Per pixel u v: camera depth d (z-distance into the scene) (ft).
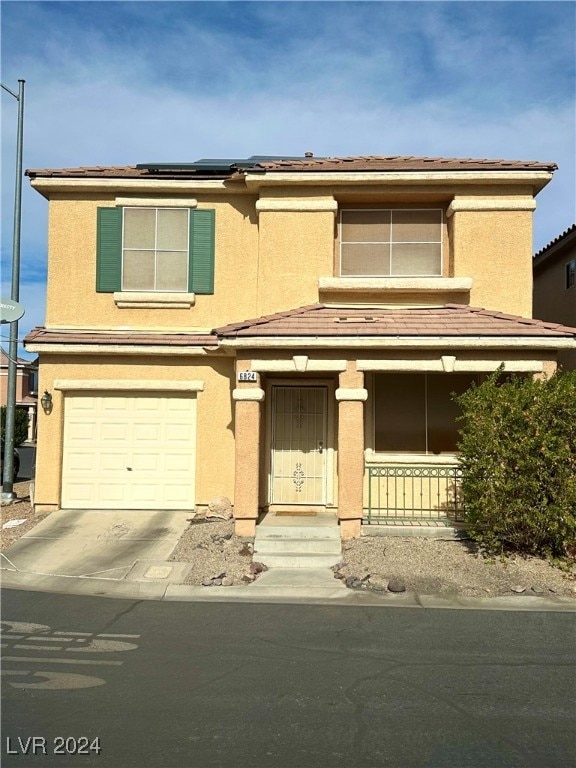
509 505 32.19
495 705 17.65
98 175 44.14
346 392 37.14
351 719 16.76
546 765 14.53
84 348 42.50
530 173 41.70
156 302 44.47
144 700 17.90
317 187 43.21
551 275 59.77
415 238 44.45
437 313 40.60
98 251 44.88
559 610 27.27
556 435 32.24
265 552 34.76
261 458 42.09
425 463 40.45
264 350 37.55
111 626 24.79
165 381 43.29
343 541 36.09
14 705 17.57
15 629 24.39
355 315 40.57
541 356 37.04
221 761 14.64
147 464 43.47
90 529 38.96
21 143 48.65
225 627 24.75
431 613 26.78
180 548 35.37
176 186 44.11
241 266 44.70
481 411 33.58
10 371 48.26
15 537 37.58
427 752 15.07
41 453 43.21
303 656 21.53
